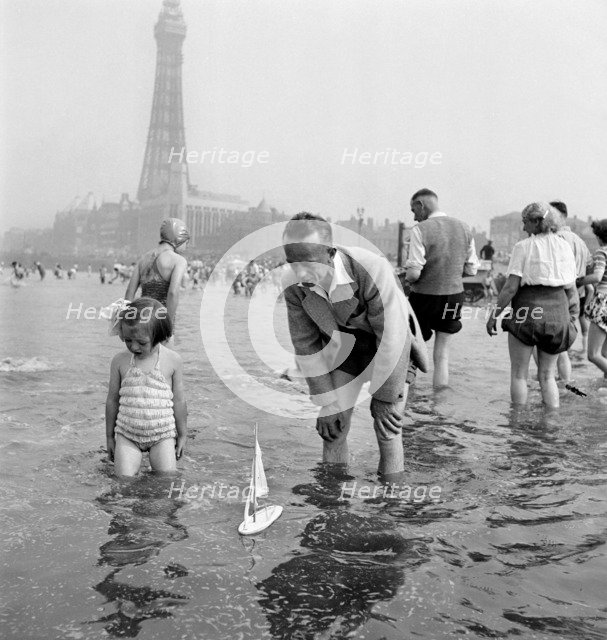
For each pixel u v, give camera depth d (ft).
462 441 14.44
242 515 9.62
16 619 6.50
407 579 7.55
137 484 11.03
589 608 7.10
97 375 21.98
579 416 17.11
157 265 18.78
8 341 32.40
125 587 7.18
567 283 17.80
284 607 6.81
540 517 9.82
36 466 11.87
